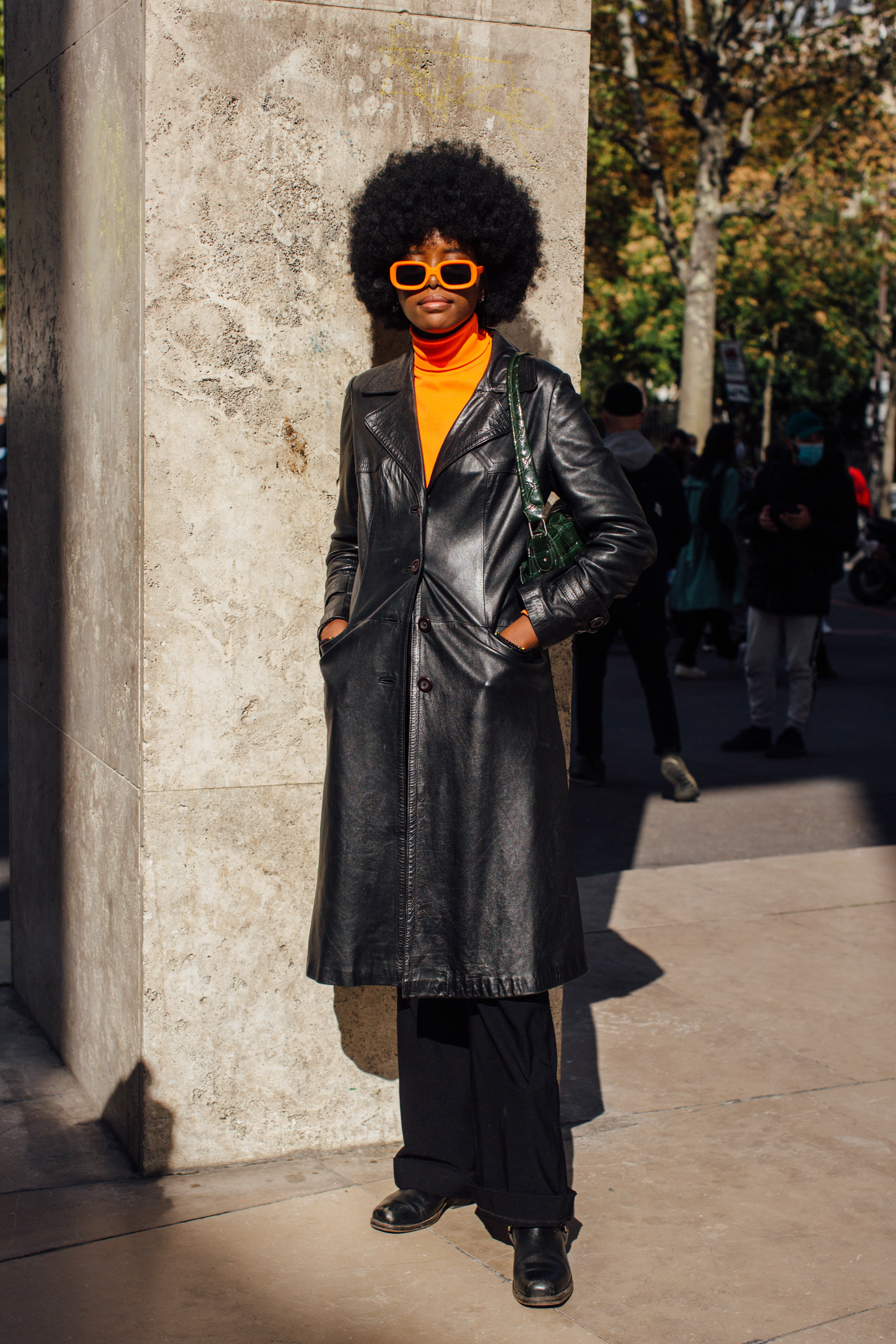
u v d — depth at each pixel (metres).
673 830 6.41
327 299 2.85
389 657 2.45
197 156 2.71
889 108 22.31
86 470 3.13
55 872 3.53
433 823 2.44
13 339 3.85
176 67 2.68
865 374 41.19
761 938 4.71
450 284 2.46
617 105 21.12
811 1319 2.42
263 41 2.74
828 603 8.01
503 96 2.92
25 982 3.94
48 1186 2.85
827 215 31.67
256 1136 2.98
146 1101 2.88
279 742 2.89
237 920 2.90
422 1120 2.72
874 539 17.36
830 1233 2.74
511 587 2.47
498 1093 2.55
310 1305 2.43
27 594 3.75
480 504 2.45
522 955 2.41
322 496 2.88
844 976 4.34
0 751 7.57
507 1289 2.51
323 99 2.79
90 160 3.02
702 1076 3.54
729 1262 2.62
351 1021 3.02
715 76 19.28
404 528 2.48
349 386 2.67
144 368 2.72
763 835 6.34
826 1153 3.10
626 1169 3.01
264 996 2.94
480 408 2.48
